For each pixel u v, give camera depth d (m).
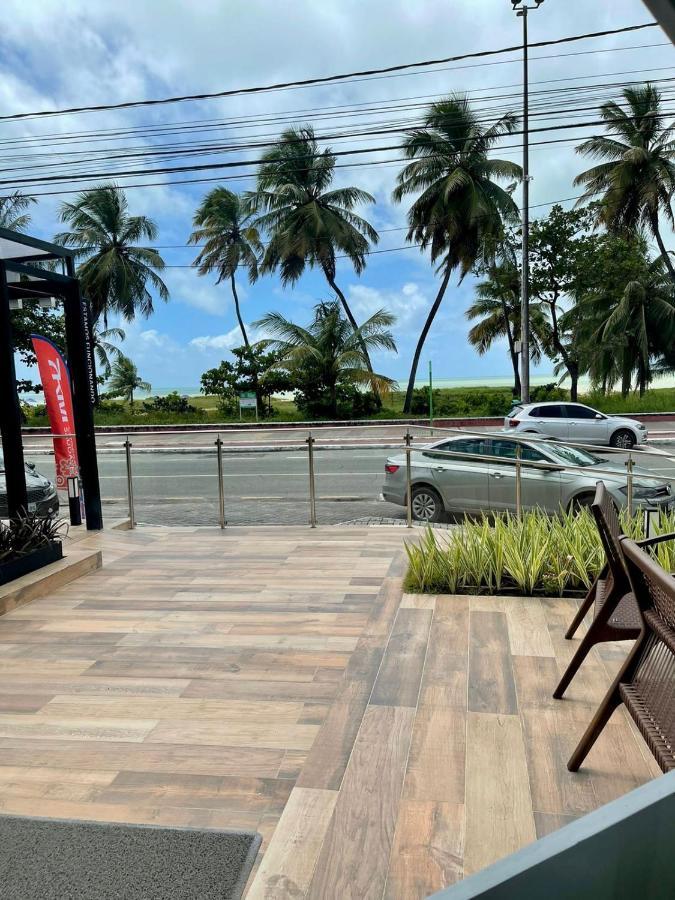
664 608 1.87
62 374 7.64
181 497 10.62
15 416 5.47
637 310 23.58
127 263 32.03
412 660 3.17
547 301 24.52
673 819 0.54
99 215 31.59
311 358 27.00
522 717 2.61
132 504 7.08
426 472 7.78
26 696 2.94
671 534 2.75
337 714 2.67
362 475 11.78
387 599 4.10
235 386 27.97
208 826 2.03
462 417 24.97
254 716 2.71
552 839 0.55
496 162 25.58
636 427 16.22
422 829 1.96
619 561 2.44
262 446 12.01
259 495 10.55
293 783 2.24
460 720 2.59
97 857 1.87
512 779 2.20
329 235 28.52
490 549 4.34
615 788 2.14
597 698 2.75
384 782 2.20
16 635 3.69
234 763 2.37
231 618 3.87
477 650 3.26
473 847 1.88
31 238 5.57
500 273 24.66
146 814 2.09
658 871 0.55
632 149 24.50
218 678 3.08
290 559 5.16
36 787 2.25
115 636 3.64
